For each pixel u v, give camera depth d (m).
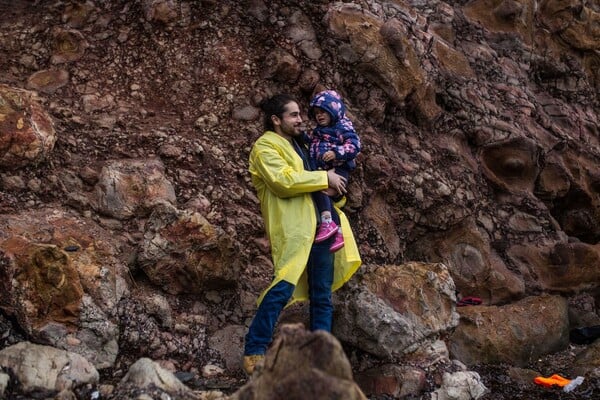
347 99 5.89
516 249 6.16
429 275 4.75
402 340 4.43
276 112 4.38
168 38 5.95
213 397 3.92
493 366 5.00
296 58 5.87
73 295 4.20
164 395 3.68
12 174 4.82
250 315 4.81
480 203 6.21
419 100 6.08
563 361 5.26
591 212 7.00
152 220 4.71
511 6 7.39
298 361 3.13
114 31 5.99
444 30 7.07
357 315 4.48
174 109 5.68
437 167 6.00
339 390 3.04
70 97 5.59
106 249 4.60
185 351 4.45
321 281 4.28
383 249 5.48
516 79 7.14
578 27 7.77
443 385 4.37
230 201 5.23
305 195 4.28
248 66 5.84
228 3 6.10
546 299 5.70
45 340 4.07
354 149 4.47
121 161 5.11
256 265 5.11
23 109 4.95
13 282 4.14
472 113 6.47
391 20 6.14
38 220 4.63
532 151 6.45
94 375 3.88
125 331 4.32
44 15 6.11
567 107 7.40
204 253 4.69
